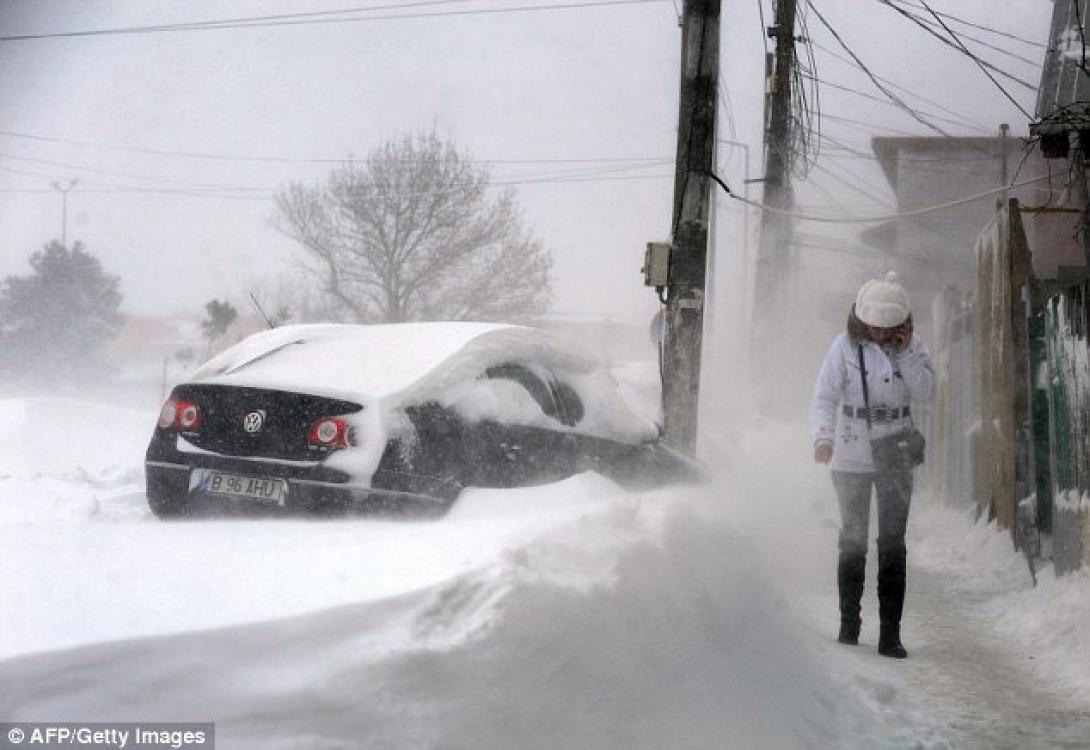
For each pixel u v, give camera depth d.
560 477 7.99
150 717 3.23
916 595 10.58
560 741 4.07
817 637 7.43
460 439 7.29
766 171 26.83
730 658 5.45
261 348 8.41
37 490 11.11
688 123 15.02
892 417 8.09
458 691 3.71
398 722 3.53
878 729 5.86
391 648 3.63
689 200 14.92
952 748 5.67
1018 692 6.94
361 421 7.07
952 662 7.73
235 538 4.91
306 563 4.32
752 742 5.02
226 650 3.40
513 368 8.17
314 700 3.42
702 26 15.04
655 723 4.61
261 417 7.36
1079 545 9.33
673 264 14.95
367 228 64.56
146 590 3.87
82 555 4.50
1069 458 9.73
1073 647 7.91
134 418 25.14
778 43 26.25
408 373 7.42
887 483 8.00
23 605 3.66
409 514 6.96
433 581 3.97
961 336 17.19
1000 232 13.02
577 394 8.80
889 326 8.07
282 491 7.14
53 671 3.16
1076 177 21.09
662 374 14.92
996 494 13.13
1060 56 24.86
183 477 7.52
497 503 6.57
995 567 11.74
